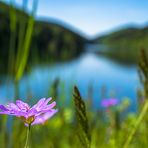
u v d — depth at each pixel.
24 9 2.65
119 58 127.25
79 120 1.59
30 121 1.38
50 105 1.36
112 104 3.39
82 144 1.62
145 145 3.00
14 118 2.81
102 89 4.13
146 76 2.27
